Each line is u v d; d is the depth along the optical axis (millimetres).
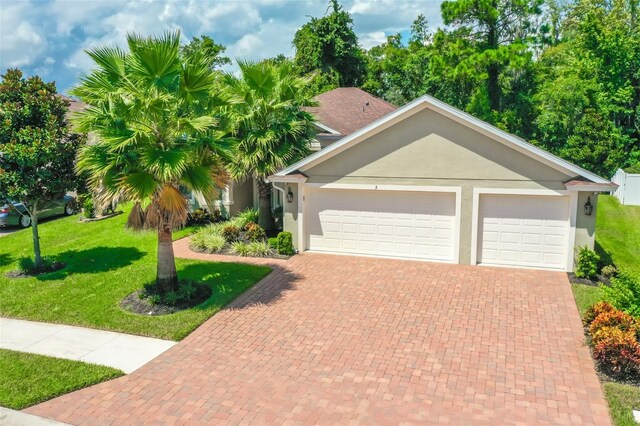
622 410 7258
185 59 11875
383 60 42438
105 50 11625
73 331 10742
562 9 42906
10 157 13406
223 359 9289
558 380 8258
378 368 8789
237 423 7246
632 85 32562
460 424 7113
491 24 33281
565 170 13477
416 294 12484
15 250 17594
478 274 13977
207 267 14930
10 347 10008
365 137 15289
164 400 7930
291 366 8938
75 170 13719
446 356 9188
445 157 14664
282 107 17750
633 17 33188
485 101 33625
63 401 8000
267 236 18672
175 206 11836
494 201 14562
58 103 14352
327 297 12383
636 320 9180
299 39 39844
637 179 23234
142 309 11703
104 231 19719
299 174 16188
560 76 33719
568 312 11148
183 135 12039
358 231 16281
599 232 19000
